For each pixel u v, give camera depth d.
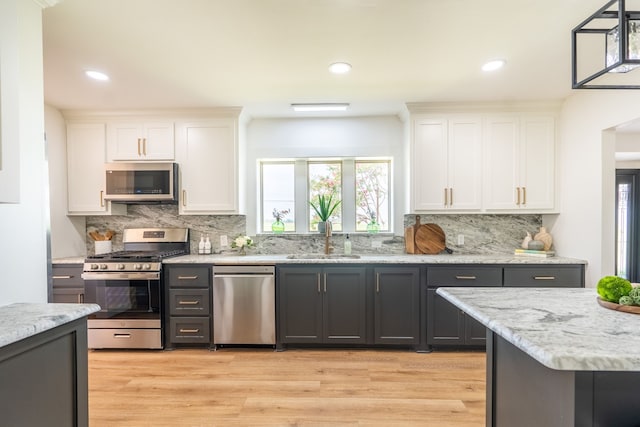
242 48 2.17
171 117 3.41
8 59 1.10
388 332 3.04
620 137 3.81
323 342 3.06
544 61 2.36
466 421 2.04
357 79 2.69
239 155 3.46
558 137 3.23
